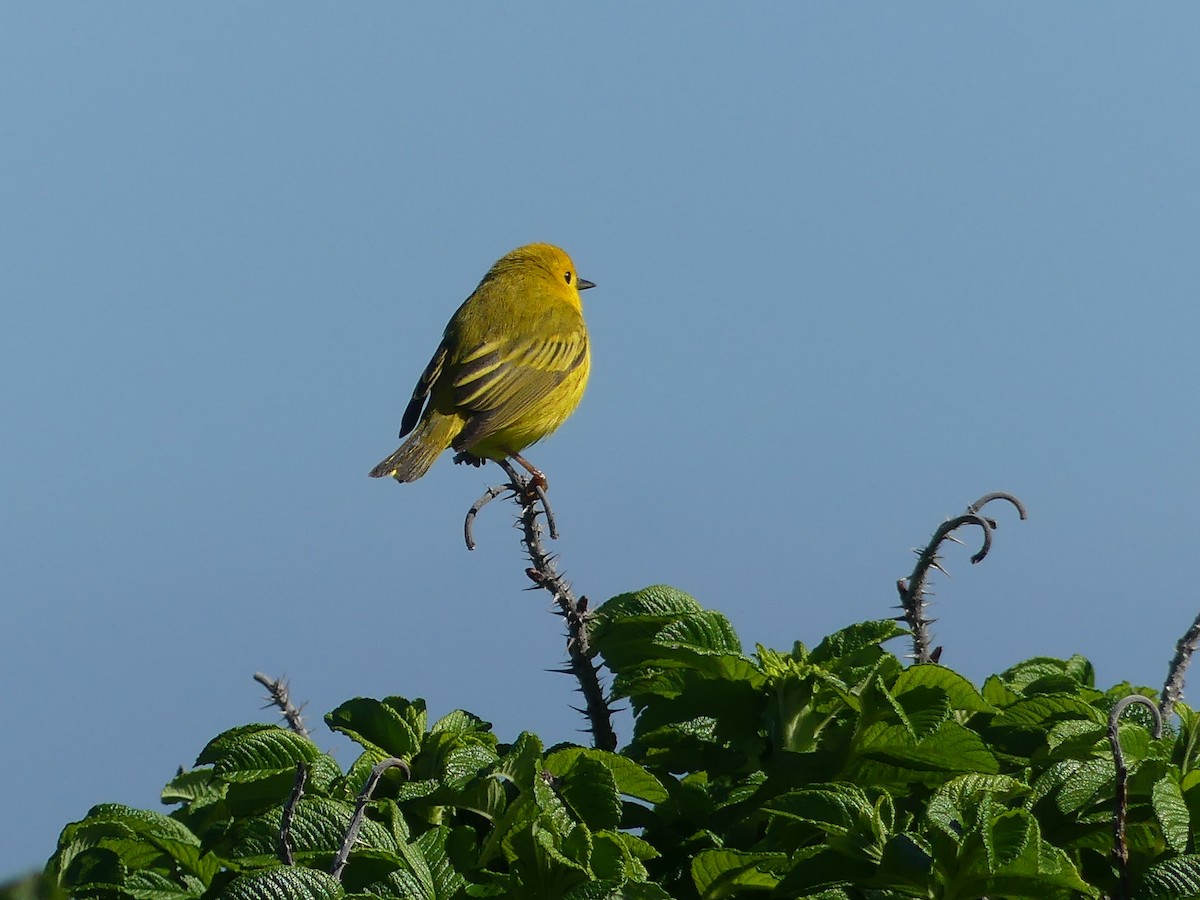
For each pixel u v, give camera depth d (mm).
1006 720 9305
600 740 10320
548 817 7492
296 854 7258
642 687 9438
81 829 7582
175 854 7523
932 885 7199
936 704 8688
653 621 9586
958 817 7520
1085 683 10672
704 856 7582
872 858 7316
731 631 9250
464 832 7848
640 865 7414
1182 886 7039
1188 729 8984
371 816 8055
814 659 9648
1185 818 7418
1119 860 7168
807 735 8914
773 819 8016
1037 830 7094
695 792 8914
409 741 8883
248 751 8359
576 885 7324
